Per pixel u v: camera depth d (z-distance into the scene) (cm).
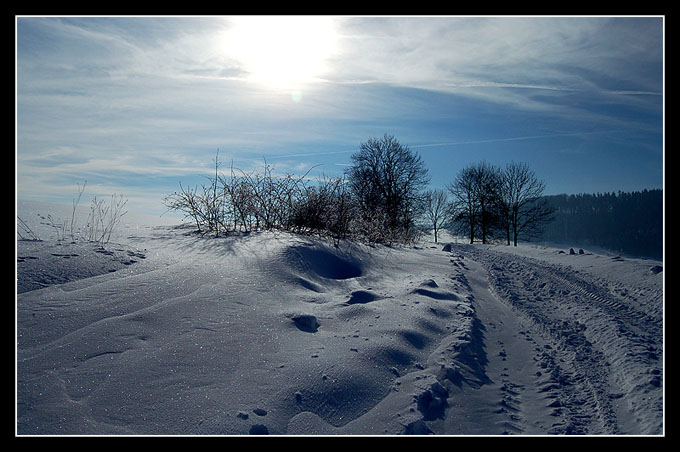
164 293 499
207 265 616
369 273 822
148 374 346
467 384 429
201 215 919
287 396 343
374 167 3462
